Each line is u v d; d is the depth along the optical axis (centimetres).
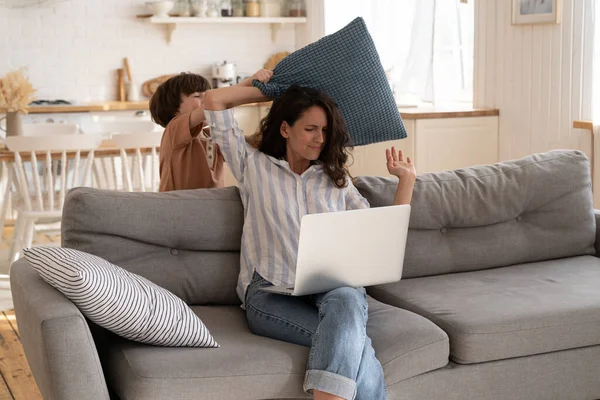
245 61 750
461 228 321
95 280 223
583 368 273
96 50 704
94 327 255
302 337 243
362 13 684
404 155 528
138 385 220
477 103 553
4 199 513
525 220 329
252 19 722
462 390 257
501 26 528
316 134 275
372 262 256
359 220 247
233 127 287
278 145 284
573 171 335
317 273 245
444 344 253
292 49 764
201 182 323
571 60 477
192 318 242
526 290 289
